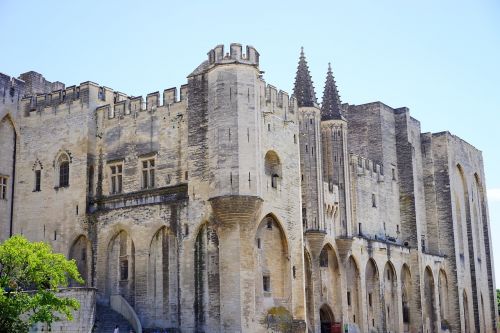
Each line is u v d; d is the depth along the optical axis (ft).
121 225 195.42
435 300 281.54
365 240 244.22
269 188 188.14
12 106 221.66
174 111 193.77
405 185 279.49
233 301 171.12
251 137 179.83
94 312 169.99
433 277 283.59
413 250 272.72
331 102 237.45
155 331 179.52
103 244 197.36
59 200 209.05
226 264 174.09
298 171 202.08
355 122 281.74
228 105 179.93
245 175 176.24
